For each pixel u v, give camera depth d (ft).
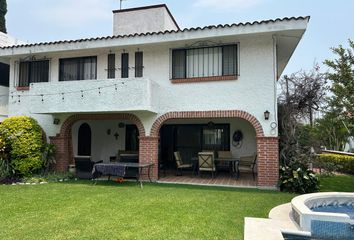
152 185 41.14
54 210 26.96
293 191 36.35
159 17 58.39
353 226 19.79
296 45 45.16
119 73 48.06
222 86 42.78
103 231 21.26
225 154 53.93
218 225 22.68
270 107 40.68
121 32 60.34
